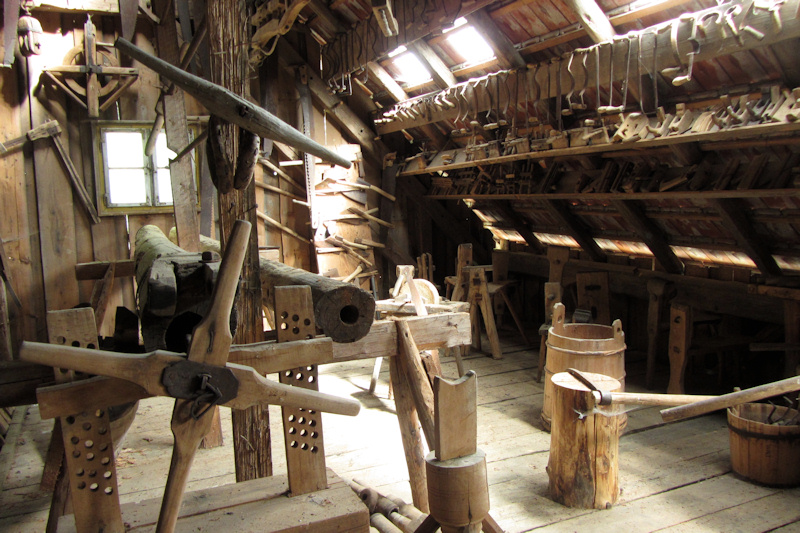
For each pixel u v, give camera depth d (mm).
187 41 5551
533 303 7082
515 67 4402
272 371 1979
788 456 3043
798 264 4066
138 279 2693
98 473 1763
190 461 1701
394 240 7352
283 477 2178
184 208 4020
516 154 4797
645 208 4777
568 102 4238
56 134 5613
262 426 2531
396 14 4629
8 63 4777
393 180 7098
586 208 5395
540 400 4492
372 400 4543
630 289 5359
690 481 3170
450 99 5160
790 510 2852
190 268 2213
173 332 2178
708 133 3238
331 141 6949
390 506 2555
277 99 6641
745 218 4016
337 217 6914
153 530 1816
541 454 3561
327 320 2221
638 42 3361
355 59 5504
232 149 2342
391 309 3980
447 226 7516
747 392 2604
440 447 1755
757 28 2793
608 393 2809
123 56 5879
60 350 1548
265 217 6637
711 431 3840
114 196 5941
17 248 5598
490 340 5680
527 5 3904
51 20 5562
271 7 4938
